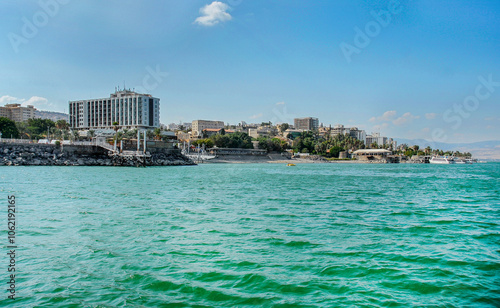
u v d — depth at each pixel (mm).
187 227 23078
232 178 75188
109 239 19719
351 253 17344
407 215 28672
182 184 56781
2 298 11938
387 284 13508
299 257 16625
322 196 42438
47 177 63062
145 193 42406
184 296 12266
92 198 36594
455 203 36688
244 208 31734
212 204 34125
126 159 114812
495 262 16109
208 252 17328
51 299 11914
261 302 11852
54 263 15547
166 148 146125
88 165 110938
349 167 166125
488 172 122625
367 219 26641
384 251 17734
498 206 34469
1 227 22359
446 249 18203
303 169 136250
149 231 21797
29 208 29703
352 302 11961
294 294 12516
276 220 25891
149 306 11477
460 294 12703
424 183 67312
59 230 21750
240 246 18453
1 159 98188
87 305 11492
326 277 14102
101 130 185250
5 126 162000
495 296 12555
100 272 14484
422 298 12336
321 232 21922
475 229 23203
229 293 12516
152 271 14617
